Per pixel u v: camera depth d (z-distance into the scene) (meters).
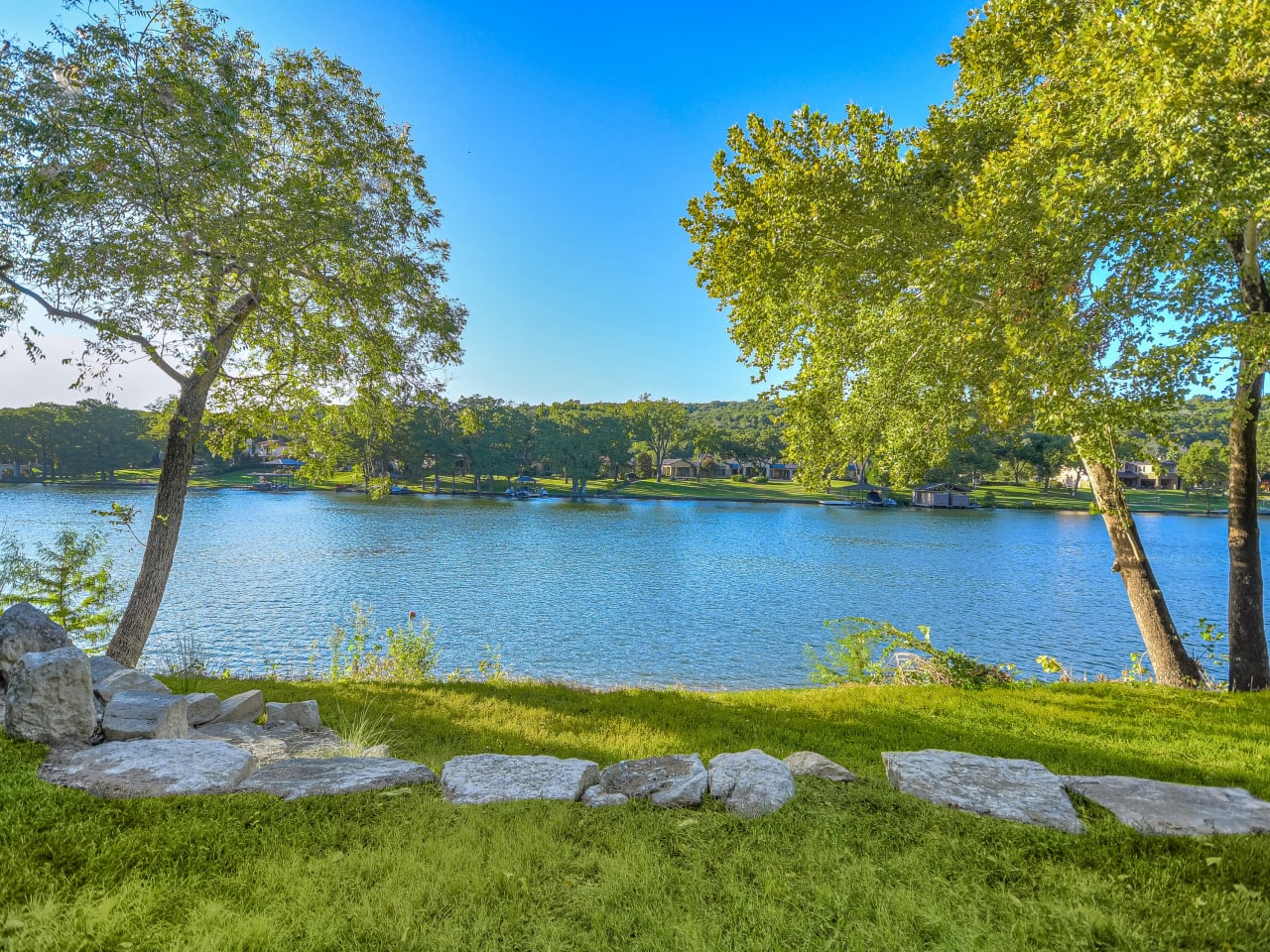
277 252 8.86
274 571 32.78
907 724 7.55
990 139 9.81
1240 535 10.48
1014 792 4.46
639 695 9.47
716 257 11.59
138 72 8.34
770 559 41.12
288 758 5.81
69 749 4.62
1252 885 3.31
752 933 2.87
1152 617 11.52
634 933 2.88
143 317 8.52
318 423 13.09
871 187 9.86
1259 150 6.08
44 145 7.82
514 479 115.00
